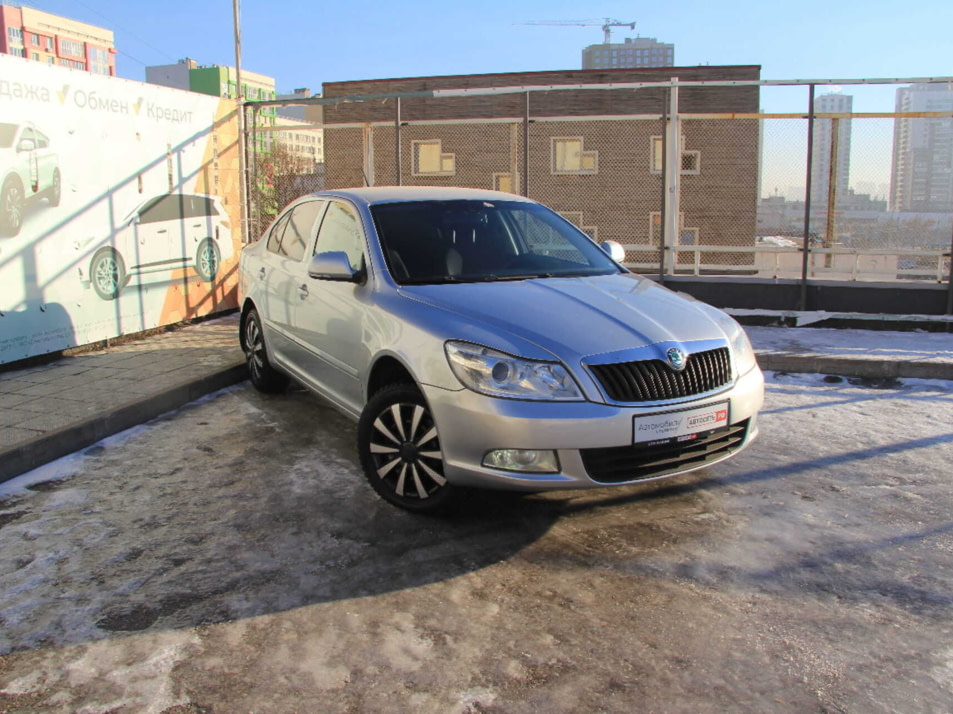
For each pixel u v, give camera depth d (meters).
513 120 11.02
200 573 3.43
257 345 6.38
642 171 13.34
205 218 9.45
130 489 4.39
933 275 9.55
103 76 7.70
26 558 3.55
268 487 4.43
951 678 2.68
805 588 3.30
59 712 2.49
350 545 3.71
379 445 4.12
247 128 10.35
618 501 4.25
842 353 7.57
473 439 3.58
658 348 3.70
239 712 2.50
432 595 3.25
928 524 3.93
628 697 2.58
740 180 11.28
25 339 6.86
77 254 7.43
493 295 4.12
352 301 4.56
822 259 9.98
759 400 4.09
